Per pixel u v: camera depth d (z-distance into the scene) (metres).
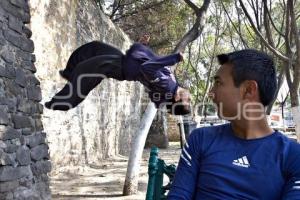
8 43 5.91
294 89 11.41
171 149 22.45
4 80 5.75
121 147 18.95
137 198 9.16
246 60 2.16
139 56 2.94
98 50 3.08
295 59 11.65
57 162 11.65
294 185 2.06
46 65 10.66
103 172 12.91
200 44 26.53
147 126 9.54
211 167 2.18
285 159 2.10
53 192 9.50
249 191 2.09
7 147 5.67
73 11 12.91
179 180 2.26
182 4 22.12
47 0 10.73
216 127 2.32
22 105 6.17
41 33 10.37
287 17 11.89
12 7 6.09
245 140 2.18
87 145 14.23
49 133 11.07
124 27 22.83
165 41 22.20
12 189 5.74
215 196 2.13
